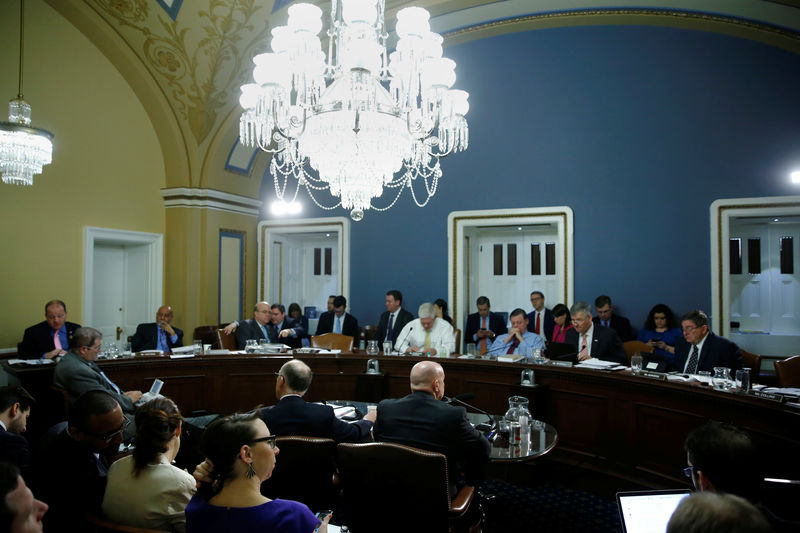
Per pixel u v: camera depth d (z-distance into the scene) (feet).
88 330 11.66
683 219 17.28
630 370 12.24
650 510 4.38
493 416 10.73
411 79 10.66
